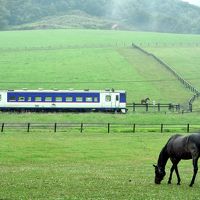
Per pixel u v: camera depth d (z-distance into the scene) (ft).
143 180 80.12
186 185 75.00
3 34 597.93
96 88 308.60
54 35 584.81
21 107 249.14
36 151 126.93
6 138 153.28
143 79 337.11
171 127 188.24
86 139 153.48
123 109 246.88
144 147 136.77
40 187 72.54
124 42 523.29
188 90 304.91
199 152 70.44
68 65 386.11
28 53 441.27
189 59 412.57
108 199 63.82
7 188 71.61
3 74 349.61
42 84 319.88
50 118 217.97
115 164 106.52
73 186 73.61
